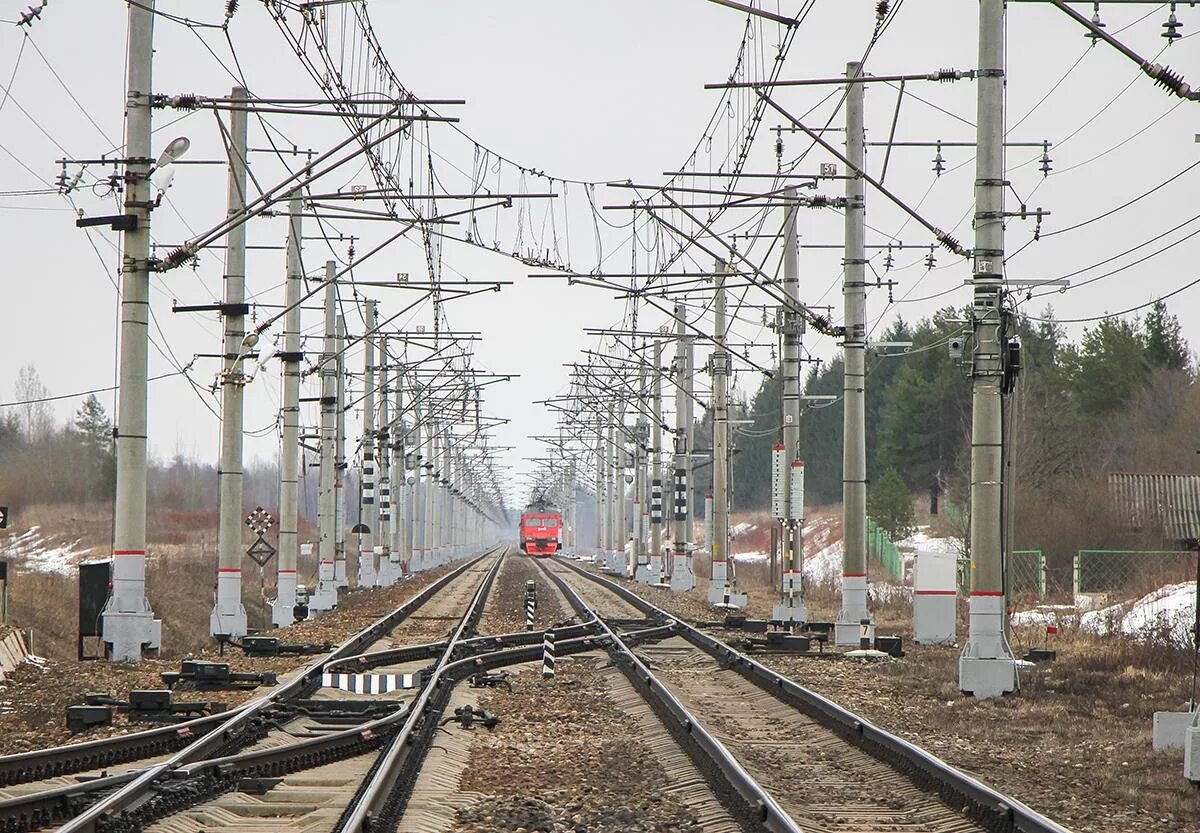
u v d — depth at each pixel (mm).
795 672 45469
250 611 90375
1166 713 28547
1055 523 88250
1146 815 21906
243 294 58156
